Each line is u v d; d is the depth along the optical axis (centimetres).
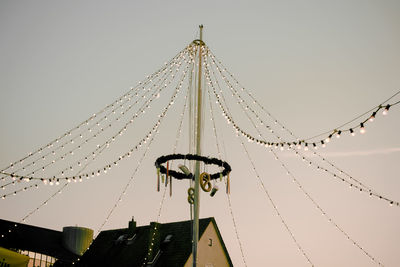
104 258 2319
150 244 2019
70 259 2531
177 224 2208
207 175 937
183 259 1888
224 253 2086
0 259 1187
